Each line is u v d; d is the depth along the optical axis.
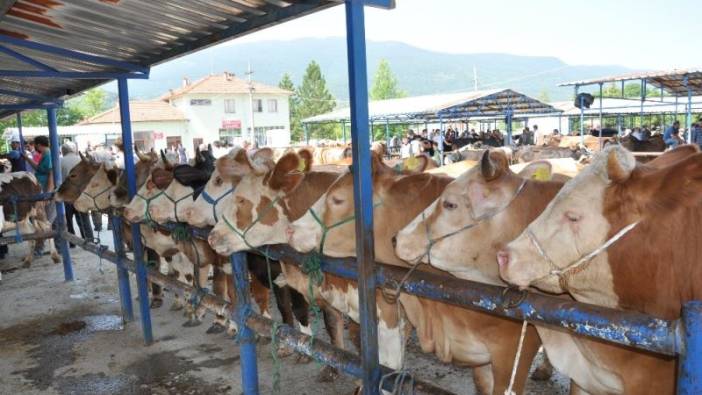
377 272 2.78
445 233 3.14
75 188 8.11
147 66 5.86
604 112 32.16
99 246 7.17
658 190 2.34
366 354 2.81
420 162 4.67
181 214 5.29
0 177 9.90
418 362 5.25
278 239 4.16
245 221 4.12
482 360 3.55
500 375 3.42
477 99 27.64
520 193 3.07
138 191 5.96
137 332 6.42
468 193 3.12
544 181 3.11
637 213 2.38
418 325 3.86
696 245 2.30
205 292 4.77
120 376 5.28
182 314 7.02
